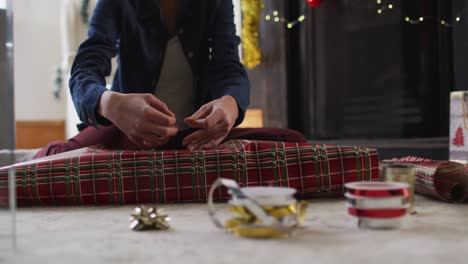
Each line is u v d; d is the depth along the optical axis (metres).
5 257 0.69
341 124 2.94
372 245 0.72
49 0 4.95
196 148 1.10
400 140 2.62
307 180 1.07
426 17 2.59
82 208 1.04
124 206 1.06
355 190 0.82
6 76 0.74
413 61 2.65
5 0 0.75
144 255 0.69
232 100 1.18
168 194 1.06
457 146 1.75
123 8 1.28
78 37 3.76
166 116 1.04
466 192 1.04
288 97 3.10
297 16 3.08
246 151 1.07
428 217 0.91
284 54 3.08
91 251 0.71
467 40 2.43
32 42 4.91
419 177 1.11
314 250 0.70
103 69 1.26
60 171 1.06
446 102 2.54
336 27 2.92
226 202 1.08
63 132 4.97
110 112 1.08
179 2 1.32
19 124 4.83
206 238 0.77
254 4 3.11
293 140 1.22
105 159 1.07
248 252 0.69
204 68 1.38
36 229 0.85
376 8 2.76
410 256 0.67
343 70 2.91
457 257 0.67
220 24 1.37
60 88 4.61
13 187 0.73
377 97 2.79
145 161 1.07
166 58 1.34
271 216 0.76
